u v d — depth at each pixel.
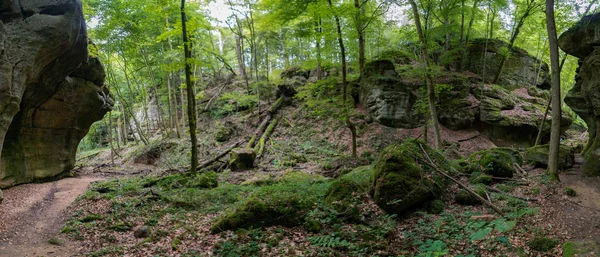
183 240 7.05
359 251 5.77
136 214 9.10
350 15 14.25
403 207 7.75
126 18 19.38
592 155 10.49
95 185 13.44
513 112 19.02
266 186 11.98
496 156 10.91
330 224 7.21
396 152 8.83
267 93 24.36
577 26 11.14
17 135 12.83
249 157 16.86
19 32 8.95
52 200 10.98
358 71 21.91
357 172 11.72
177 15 20.69
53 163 15.16
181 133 24.72
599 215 7.02
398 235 6.63
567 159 11.19
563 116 18.97
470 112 18.98
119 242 7.30
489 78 21.72
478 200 8.36
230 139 21.61
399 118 18.69
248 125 22.28
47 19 9.41
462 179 10.05
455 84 19.73
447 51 19.67
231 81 28.64
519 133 18.70
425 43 14.46
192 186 12.67
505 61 22.52
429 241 5.54
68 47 10.53
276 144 19.53
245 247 6.17
